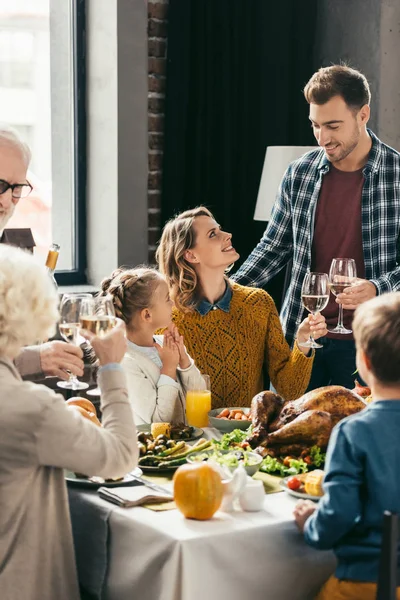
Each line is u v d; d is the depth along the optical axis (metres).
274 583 1.79
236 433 2.24
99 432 1.73
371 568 1.67
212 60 4.24
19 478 1.69
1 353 1.69
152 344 2.60
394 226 3.29
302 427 2.11
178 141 4.20
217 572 1.71
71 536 1.80
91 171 4.28
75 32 4.19
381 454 1.67
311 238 3.36
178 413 2.55
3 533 1.70
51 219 4.29
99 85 4.17
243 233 4.43
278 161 4.14
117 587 1.84
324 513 1.66
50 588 1.76
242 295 2.87
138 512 1.83
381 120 4.35
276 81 4.38
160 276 2.58
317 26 4.59
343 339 3.25
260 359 2.87
